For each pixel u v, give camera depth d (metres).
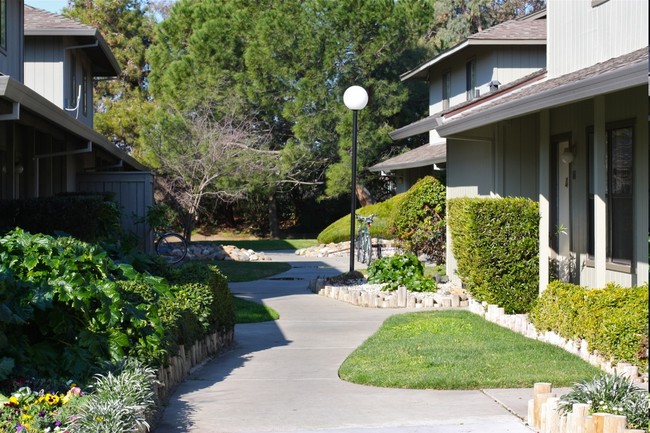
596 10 12.41
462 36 47.72
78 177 18.47
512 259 11.63
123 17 44.50
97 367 6.59
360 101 16.34
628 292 8.55
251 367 9.04
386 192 37.50
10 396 5.73
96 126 39.34
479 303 12.38
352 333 11.47
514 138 14.03
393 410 6.89
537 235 11.71
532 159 14.06
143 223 17.88
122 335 6.82
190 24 35.91
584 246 12.20
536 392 6.29
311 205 41.12
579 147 12.36
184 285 9.58
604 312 8.31
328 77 32.84
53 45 18.12
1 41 13.57
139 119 33.62
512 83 16.16
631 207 10.77
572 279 12.59
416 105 35.72
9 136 13.45
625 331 7.84
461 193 16.58
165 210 18.12
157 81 35.78
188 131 31.86
